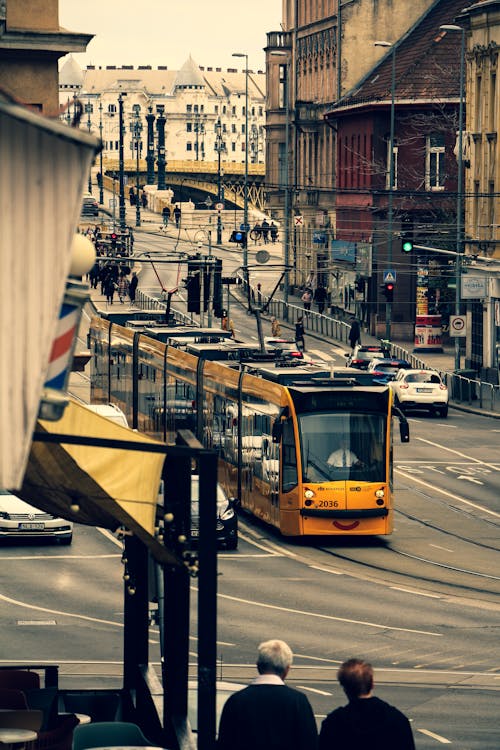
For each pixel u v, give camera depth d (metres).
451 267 199.62
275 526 86.62
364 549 84.25
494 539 87.69
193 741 30.25
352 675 24.42
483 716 48.12
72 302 20.75
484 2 174.38
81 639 60.47
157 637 61.34
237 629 62.72
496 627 64.12
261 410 89.00
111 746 31.08
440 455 122.06
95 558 80.88
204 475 24.28
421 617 65.88
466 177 187.88
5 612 65.81
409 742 24.27
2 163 19.97
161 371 113.00
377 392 85.19
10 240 20.05
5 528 84.12
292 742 24.86
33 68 68.69
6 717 33.16
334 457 84.38
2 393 20.19
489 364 174.25
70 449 24.52
